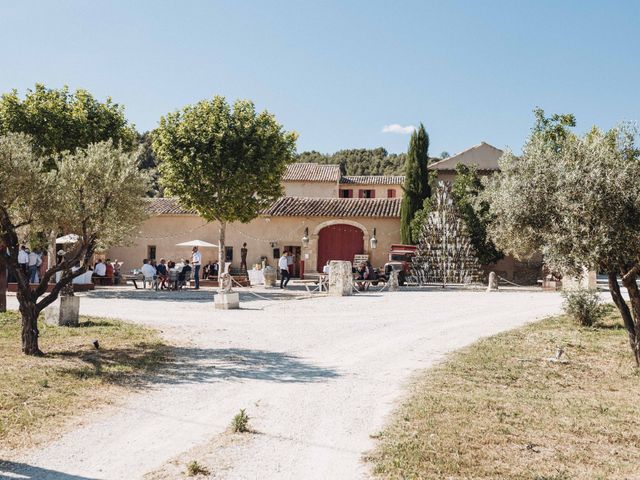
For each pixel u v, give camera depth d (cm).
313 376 974
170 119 2819
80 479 541
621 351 1235
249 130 2772
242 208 2819
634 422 759
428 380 951
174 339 1299
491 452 626
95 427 698
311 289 2747
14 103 2397
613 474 579
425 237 3200
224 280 1925
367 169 10081
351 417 743
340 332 1423
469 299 2198
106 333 1337
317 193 4781
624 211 943
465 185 3659
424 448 629
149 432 683
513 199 1048
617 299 1133
